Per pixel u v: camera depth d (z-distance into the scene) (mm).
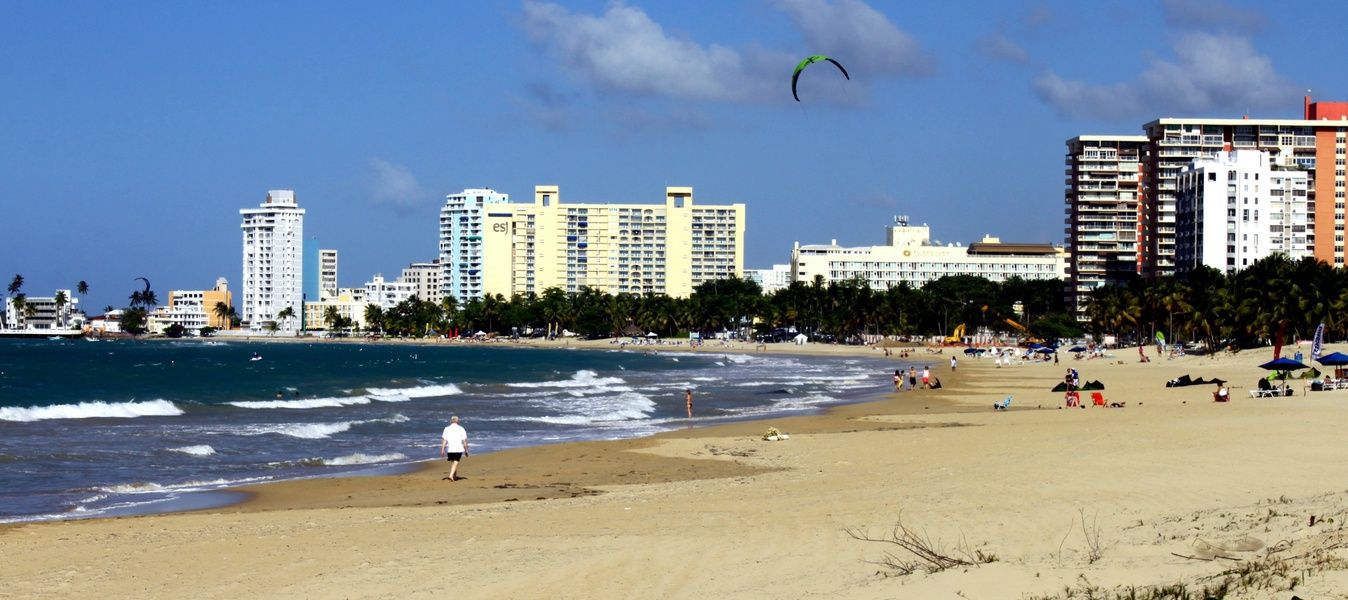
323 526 26406
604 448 46438
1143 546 18781
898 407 73562
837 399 83188
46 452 44031
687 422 62281
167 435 52344
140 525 27344
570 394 89625
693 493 31328
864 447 44031
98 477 37875
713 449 45469
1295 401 61344
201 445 48125
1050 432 46281
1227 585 14734
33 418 62250
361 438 52188
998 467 33156
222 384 110750
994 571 16562
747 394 90000
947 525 22375
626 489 34094
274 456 44594
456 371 143875
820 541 21141
